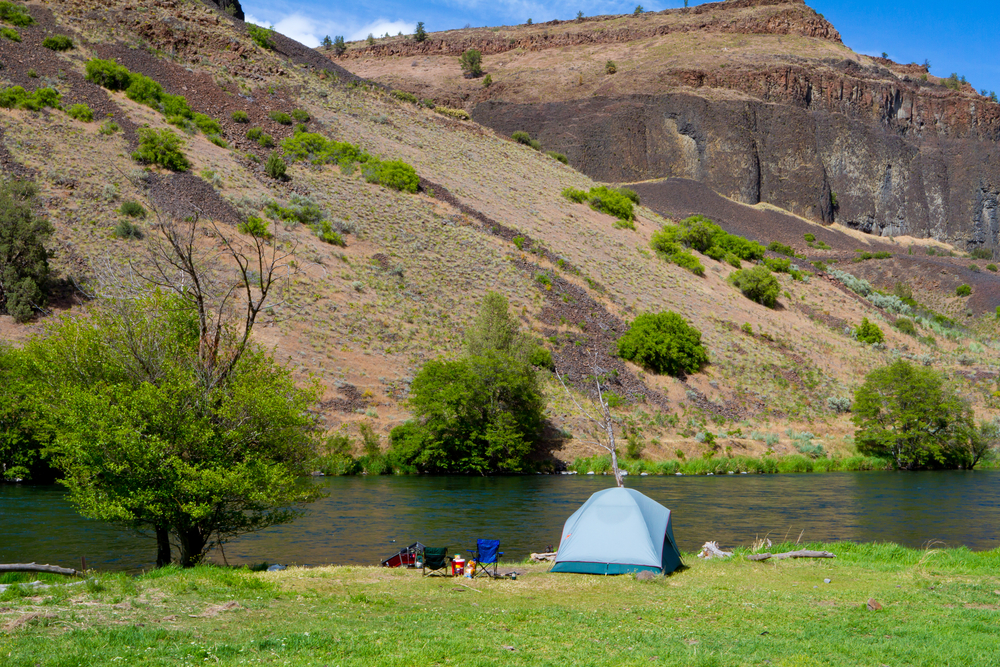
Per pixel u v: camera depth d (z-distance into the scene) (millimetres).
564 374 52469
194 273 16109
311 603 11078
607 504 15656
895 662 8422
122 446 13828
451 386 42031
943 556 16703
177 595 11164
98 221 49969
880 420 51156
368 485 35844
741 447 49281
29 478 33156
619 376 54281
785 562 16172
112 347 15812
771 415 54844
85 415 14023
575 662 7996
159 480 14430
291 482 15352
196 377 15547
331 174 73250
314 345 47062
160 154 60000
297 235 57812
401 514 26422
